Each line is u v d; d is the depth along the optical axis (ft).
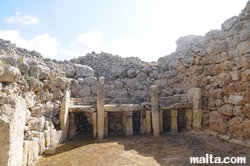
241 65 21.57
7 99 12.56
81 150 20.11
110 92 32.42
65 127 24.26
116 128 29.94
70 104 27.02
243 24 21.89
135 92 33.09
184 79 31.71
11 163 12.27
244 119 21.07
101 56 37.73
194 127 27.37
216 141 22.36
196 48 29.73
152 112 26.37
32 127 18.11
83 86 30.42
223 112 24.08
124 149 20.31
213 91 26.35
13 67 14.58
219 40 25.53
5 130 12.10
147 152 19.26
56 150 20.13
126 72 35.06
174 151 19.36
